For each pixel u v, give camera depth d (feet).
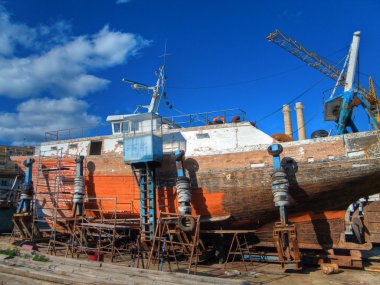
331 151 44.62
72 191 60.95
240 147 49.57
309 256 45.83
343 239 46.96
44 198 64.28
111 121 64.95
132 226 52.54
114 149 59.26
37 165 66.80
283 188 42.70
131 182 55.83
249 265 47.65
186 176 50.72
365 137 43.50
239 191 48.57
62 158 62.95
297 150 46.34
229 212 49.88
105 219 55.21
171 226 50.34
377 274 41.34
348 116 50.42
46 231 64.54
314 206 47.50
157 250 47.57
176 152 50.24
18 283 37.09
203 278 33.09
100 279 34.22
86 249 51.80
